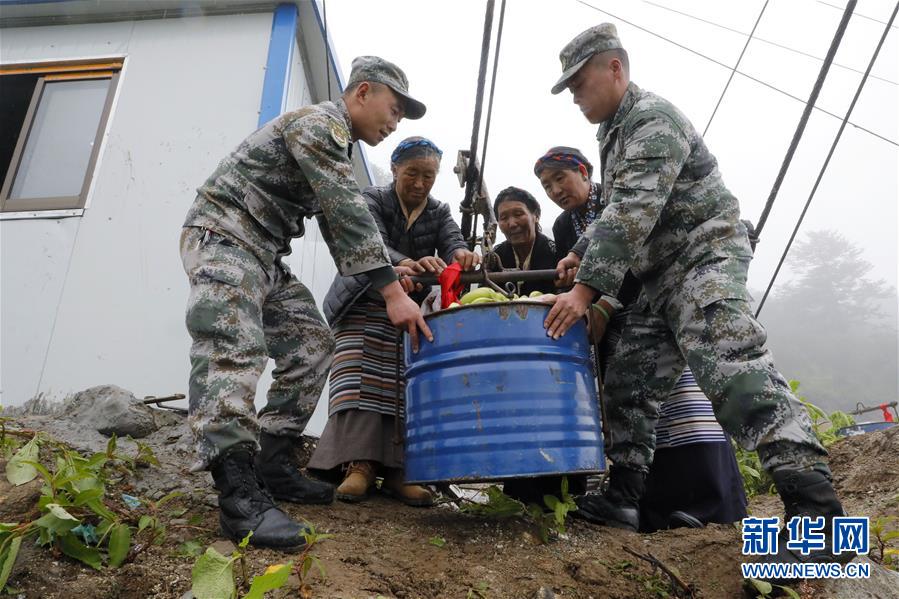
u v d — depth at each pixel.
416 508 2.79
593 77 2.66
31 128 4.76
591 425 2.30
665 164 2.36
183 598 1.67
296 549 1.90
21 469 1.92
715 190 2.50
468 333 2.26
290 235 2.38
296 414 2.48
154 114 4.61
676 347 2.67
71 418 2.93
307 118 2.24
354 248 2.22
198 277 2.10
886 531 2.74
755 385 2.14
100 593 1.69
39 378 4.05
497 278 2.62
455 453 2.20
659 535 2.51
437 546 2.16
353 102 2.50
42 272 4.26
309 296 2.54
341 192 2.21
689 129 2.50
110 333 4.13
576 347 2.36
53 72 4.90
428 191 3.15
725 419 2.21
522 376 2.22
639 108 2.49
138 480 2.41
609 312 2.96
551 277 2.64
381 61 2.52
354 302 2.94
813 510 2.00
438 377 2.28
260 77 4.64
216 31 4.82
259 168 2.25
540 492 2.81
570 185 3.34
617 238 2.31
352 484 2.73
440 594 1.84
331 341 2.55
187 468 2.62
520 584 1.93
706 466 2.83
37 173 4.64
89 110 4.80
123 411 2.91
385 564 1.97
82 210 4.39
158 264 4.26
